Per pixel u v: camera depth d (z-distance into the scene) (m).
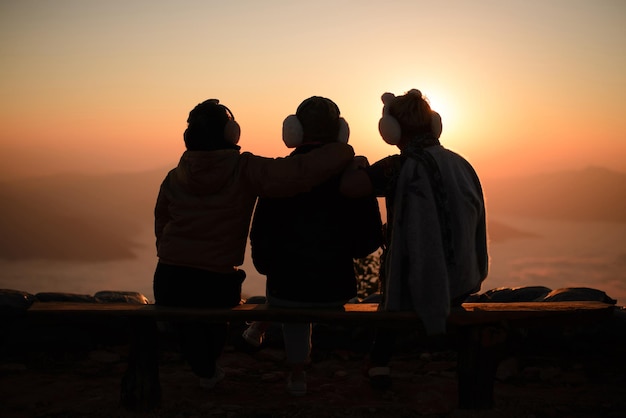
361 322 3.33
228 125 3.54
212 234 3.54
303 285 3.51
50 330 4.71
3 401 3.76
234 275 3.67
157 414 3.43
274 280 3.58
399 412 3.51
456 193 3.34
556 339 4.54
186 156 3.54
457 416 3.33
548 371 4.28
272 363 4.66
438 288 3.22
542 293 4.86
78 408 3.54
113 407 3.54
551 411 3.49
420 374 4.39
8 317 4.66
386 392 3.92
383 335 3.87
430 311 3.21
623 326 4.52
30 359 4.59
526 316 3.39
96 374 4.33
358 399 3.83
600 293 4.54
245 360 4.72
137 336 3.48
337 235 3.54
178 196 3.61
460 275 3.33
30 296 4.90
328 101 3.64
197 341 3.74
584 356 4.52
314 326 4.87
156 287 3.63
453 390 3.94
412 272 3.24
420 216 3.29
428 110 3.51
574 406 3.59
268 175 3.43
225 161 3.49
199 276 3.55
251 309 3.43
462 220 3.33
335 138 3.61
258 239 3.58
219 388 3.97
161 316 3.39
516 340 4.56
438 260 3.24
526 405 3.58
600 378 4.21
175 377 4.28
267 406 3.64
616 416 3.44
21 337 4.66
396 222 3.35
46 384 4.10
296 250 3.52
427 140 3.48
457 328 3.46
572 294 4.52
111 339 4.88
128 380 3.49
